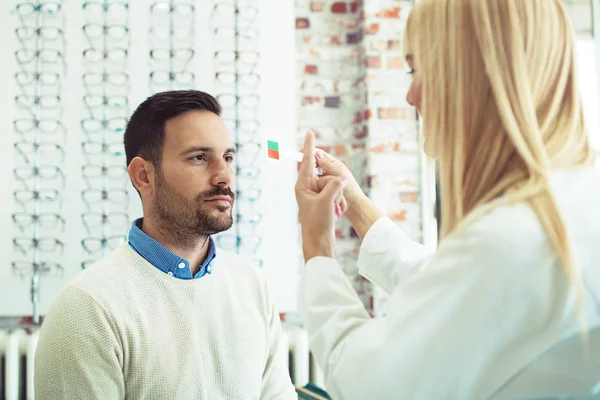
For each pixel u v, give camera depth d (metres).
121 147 2.08
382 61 2.23
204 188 1.17
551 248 0.57
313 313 0.74
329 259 0.78
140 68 2.11
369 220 1.07
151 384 1.09
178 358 1.11
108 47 2.10
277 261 2.15
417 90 0.74
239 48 2.16
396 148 2.23
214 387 1.16
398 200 2.23
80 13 2.08
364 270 1.06
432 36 0.68
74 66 2.08
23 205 2.04
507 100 0.61
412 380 0.61
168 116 1.18
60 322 1.05
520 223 0.58
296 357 2.02
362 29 2.27
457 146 0.65
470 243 0.59
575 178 0.62
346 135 2.34
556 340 0.57
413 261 0.98
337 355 0.69
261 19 2.18
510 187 0.62
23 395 1.91
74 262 2.05
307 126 2.31
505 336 0.58
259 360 1.25
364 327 0.68
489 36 0.62
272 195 2.15
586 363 0.58
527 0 0.62
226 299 1.23
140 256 1.16
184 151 1.17
